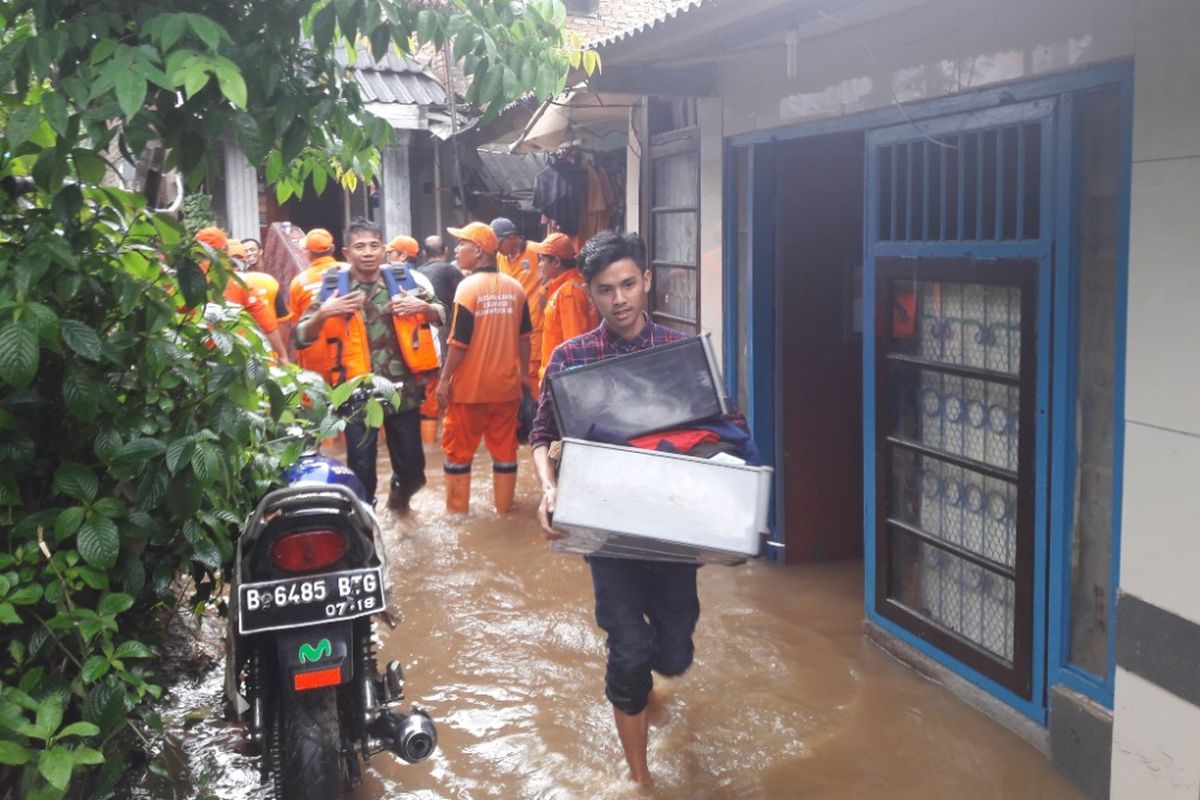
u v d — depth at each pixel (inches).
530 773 146.9
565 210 382.3
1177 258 118.3
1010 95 146.0
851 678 173.5
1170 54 118.0
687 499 116.0
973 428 162.6
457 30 116.0
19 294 107.4
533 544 243.8
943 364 166.4
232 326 133.6
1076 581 143.1
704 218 240.7
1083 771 139.8
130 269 127.2
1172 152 118.1
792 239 219.6
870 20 175.6
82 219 123.6
